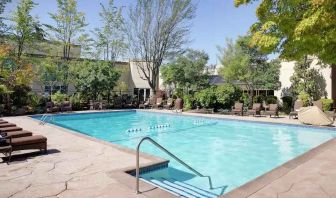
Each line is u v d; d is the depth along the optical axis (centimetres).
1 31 2475
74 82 2664
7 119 1738
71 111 2314
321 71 2311
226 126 1783
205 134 1534
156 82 3234
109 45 3272
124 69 3356
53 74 2588
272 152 1134
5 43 2409
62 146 955
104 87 2580
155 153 1111
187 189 694
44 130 1312
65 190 547
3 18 2467
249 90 2827
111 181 597
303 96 2217
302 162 731
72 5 2877
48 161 762
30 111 2112
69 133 1226
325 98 2252
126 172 665
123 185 572
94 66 2597
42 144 830
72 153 855
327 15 729
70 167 705
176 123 1944
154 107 2716
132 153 848
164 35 3075
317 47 883
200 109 2359
